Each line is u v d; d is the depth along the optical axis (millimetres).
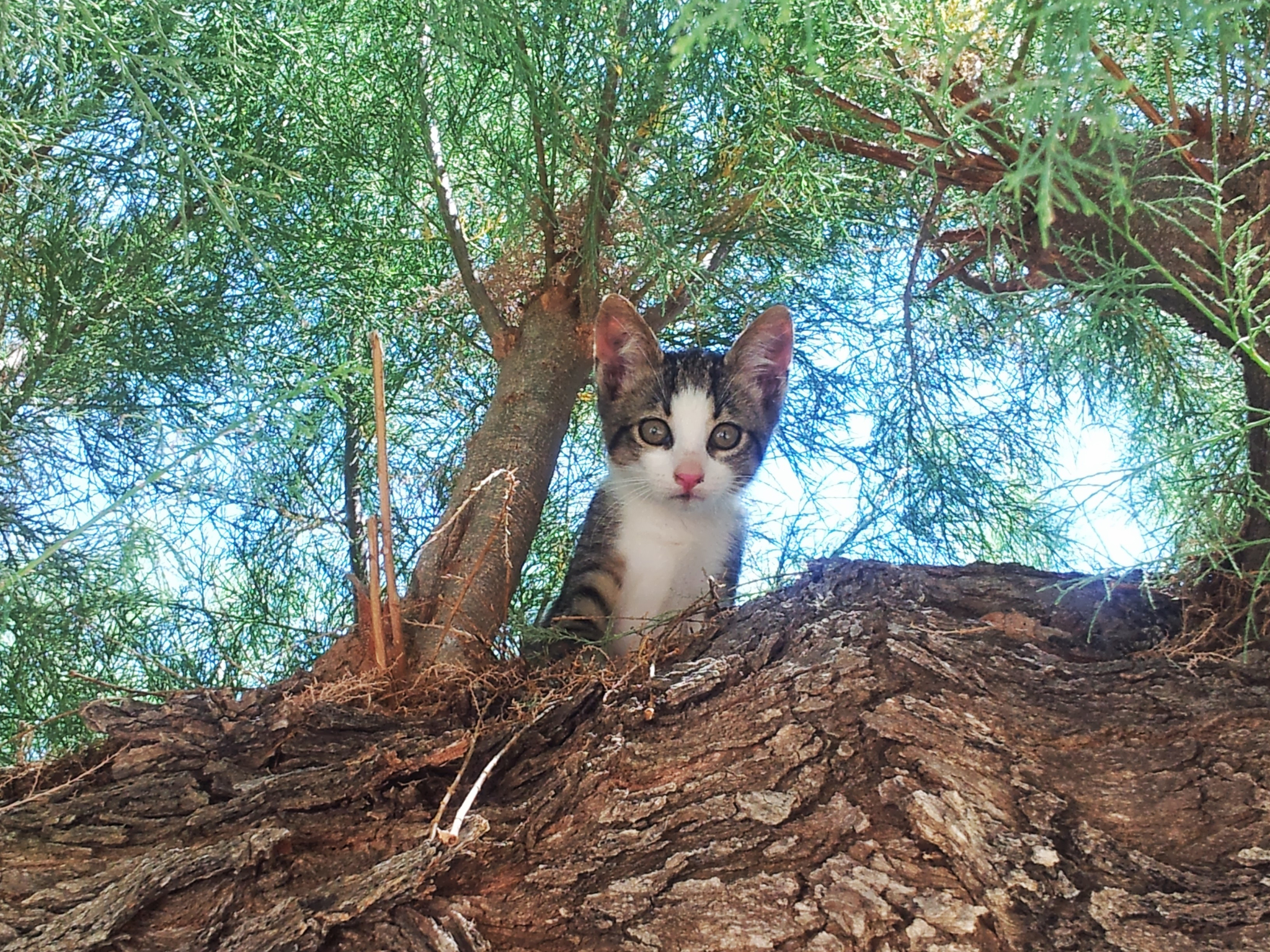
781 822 224
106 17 299
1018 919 204
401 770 241
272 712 263
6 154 328
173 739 252
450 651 312
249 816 231
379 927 207
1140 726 236
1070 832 219
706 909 210
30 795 247
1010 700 244
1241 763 229
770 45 278
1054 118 167
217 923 208
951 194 379
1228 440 289
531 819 232
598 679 271
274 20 380
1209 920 202
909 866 214
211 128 378
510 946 208
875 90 384
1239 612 270
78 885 215
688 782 235
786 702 247
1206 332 291
